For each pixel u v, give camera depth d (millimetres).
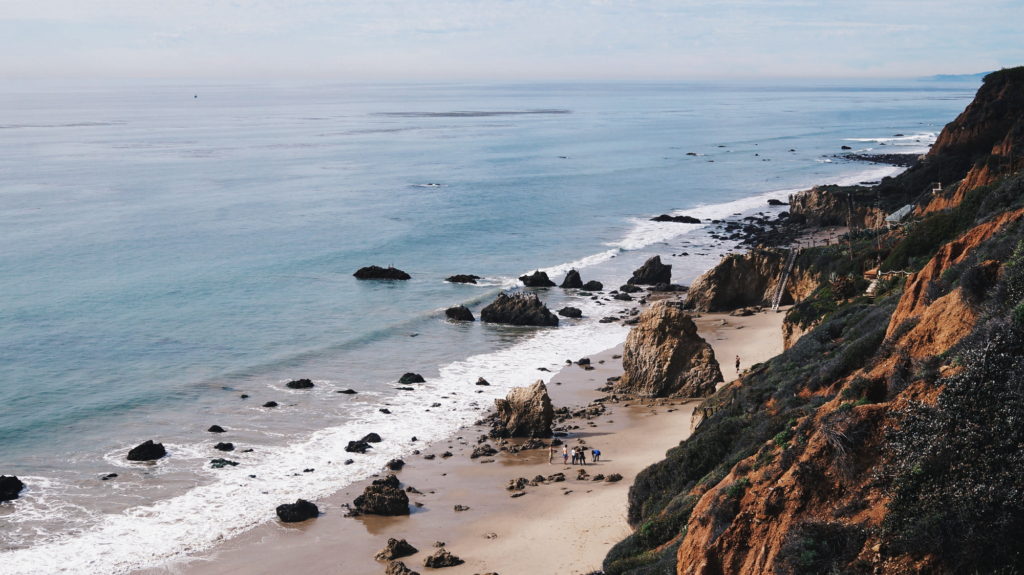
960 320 26625
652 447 57094
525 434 60719
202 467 54375
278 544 44781
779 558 21109
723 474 33562
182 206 158375
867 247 87188
